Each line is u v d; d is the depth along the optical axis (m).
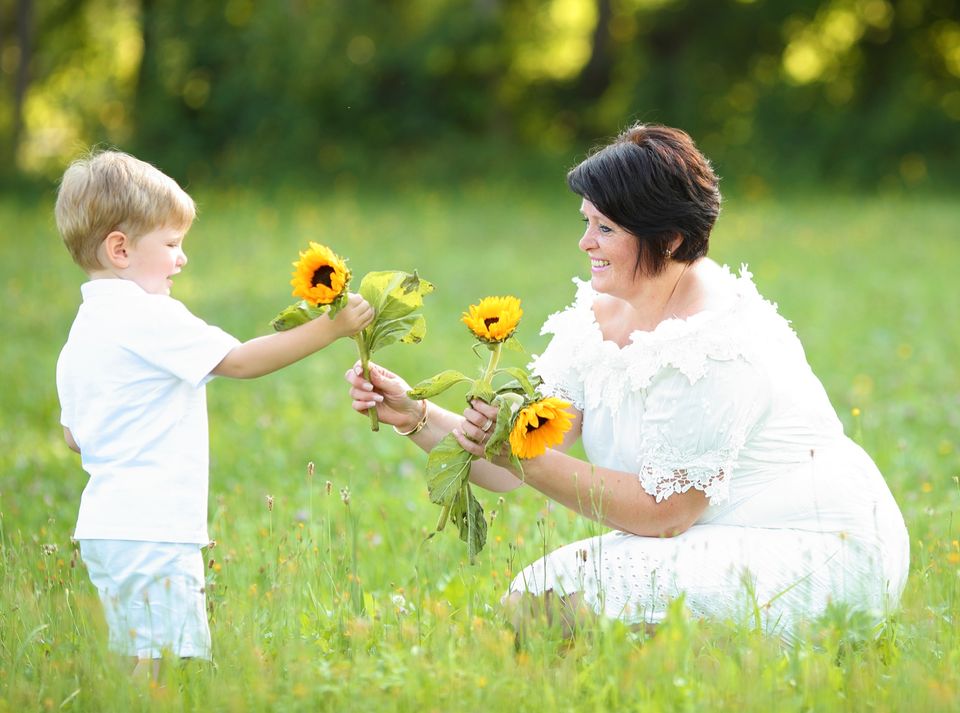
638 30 37.78
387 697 4.18
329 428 9.95
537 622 4.57
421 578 5.73
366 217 27.50
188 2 34.94
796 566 4.85
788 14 35.94
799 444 4.98
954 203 30.00
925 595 5.00
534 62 37.69
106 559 4.69
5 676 4.44
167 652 4.41
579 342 5.23
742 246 22.05
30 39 36.22
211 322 15.29
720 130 36.88
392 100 35.94
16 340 14.24
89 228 4.86
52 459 8.91
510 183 33.72
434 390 4.80
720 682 4.16
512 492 7.37
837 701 4.14
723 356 4.79
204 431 4.90
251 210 28.62
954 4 35.41
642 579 4.86
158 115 34.88
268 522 6.73
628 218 4.78
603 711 4.02
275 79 34.66
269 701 4.15
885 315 15.09
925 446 8.78
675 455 4.85
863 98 36.59
